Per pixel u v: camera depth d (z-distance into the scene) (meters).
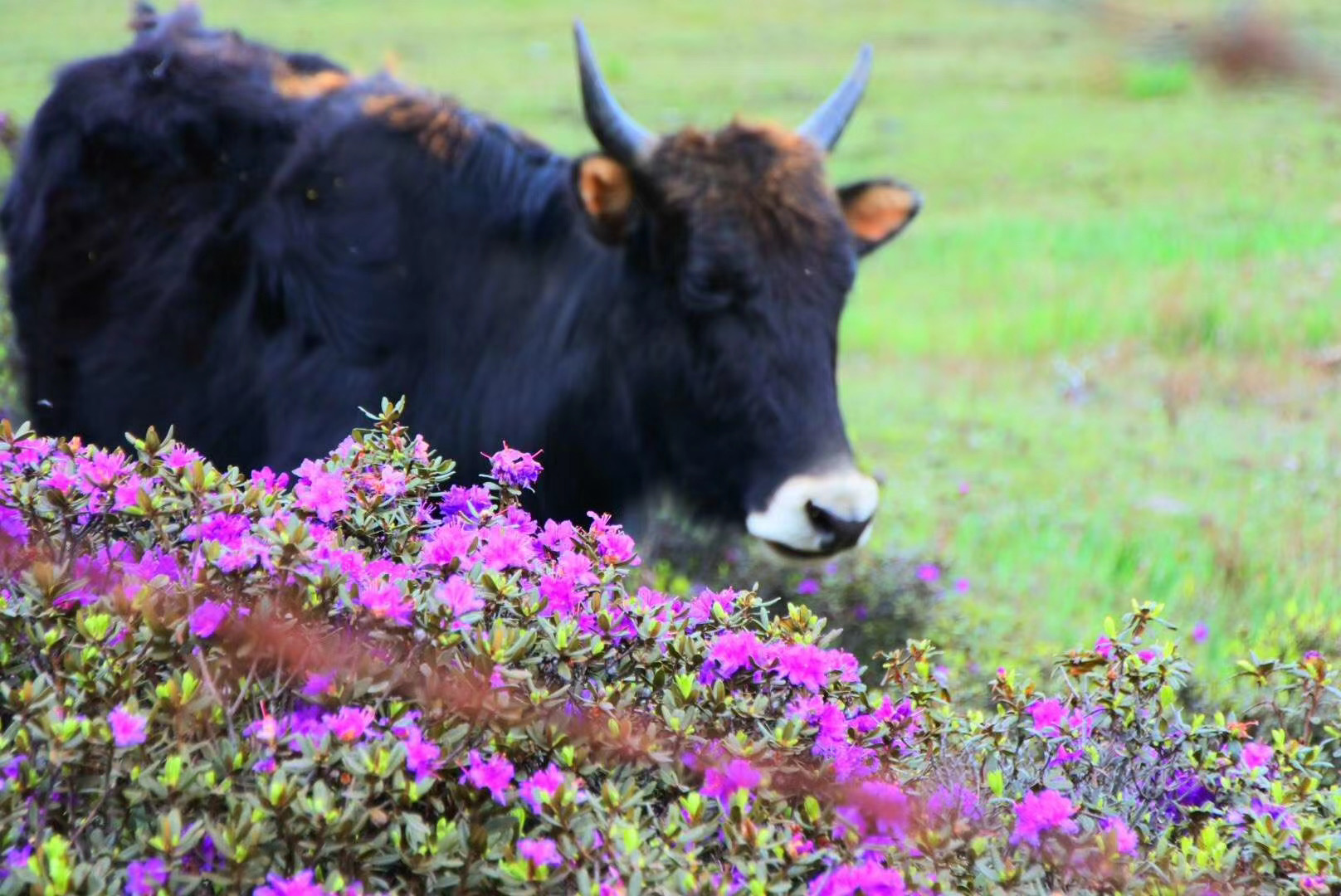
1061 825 3.39
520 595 3.57
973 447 12.45
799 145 6.90
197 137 7.41
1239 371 14.62
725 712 3.52
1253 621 8.10
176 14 8.13
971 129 28.11
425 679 3.30
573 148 25.45
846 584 7.57
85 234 7.57
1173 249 20.06
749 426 6.61
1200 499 10.83
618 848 2.96
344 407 6.90
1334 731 4.52
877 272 20.27
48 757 2.97
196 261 7.30
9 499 3.63
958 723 4.10
